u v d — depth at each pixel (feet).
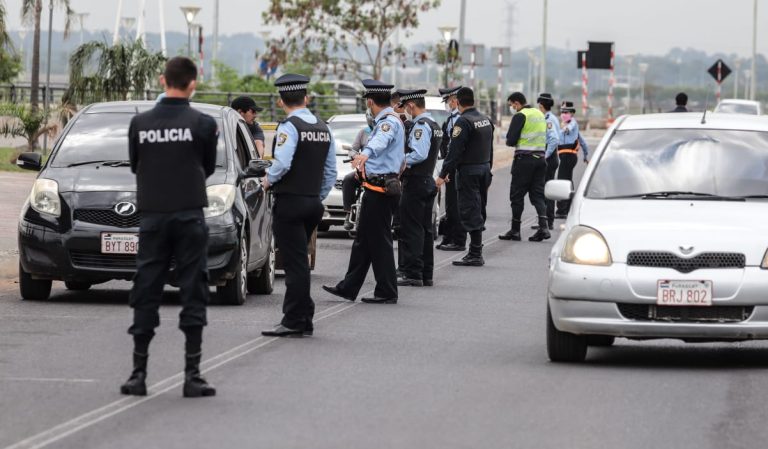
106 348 70.90
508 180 261.24
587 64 446.60
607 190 73.15
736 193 72.43
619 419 54.54
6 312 85.05
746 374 66.28
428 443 49.67
